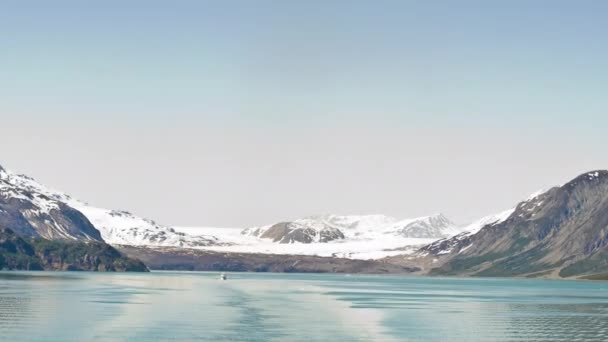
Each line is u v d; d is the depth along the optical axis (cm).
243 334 14600
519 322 17412
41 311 17875
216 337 14125
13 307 18675
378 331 15525
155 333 14475
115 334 14262
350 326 16262
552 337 14825
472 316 18850
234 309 19800
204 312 18700
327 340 14138
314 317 18025
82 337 13812
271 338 14175
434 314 19362
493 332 15525
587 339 14562
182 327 15438
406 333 15288
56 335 13975
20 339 13475
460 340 14362
